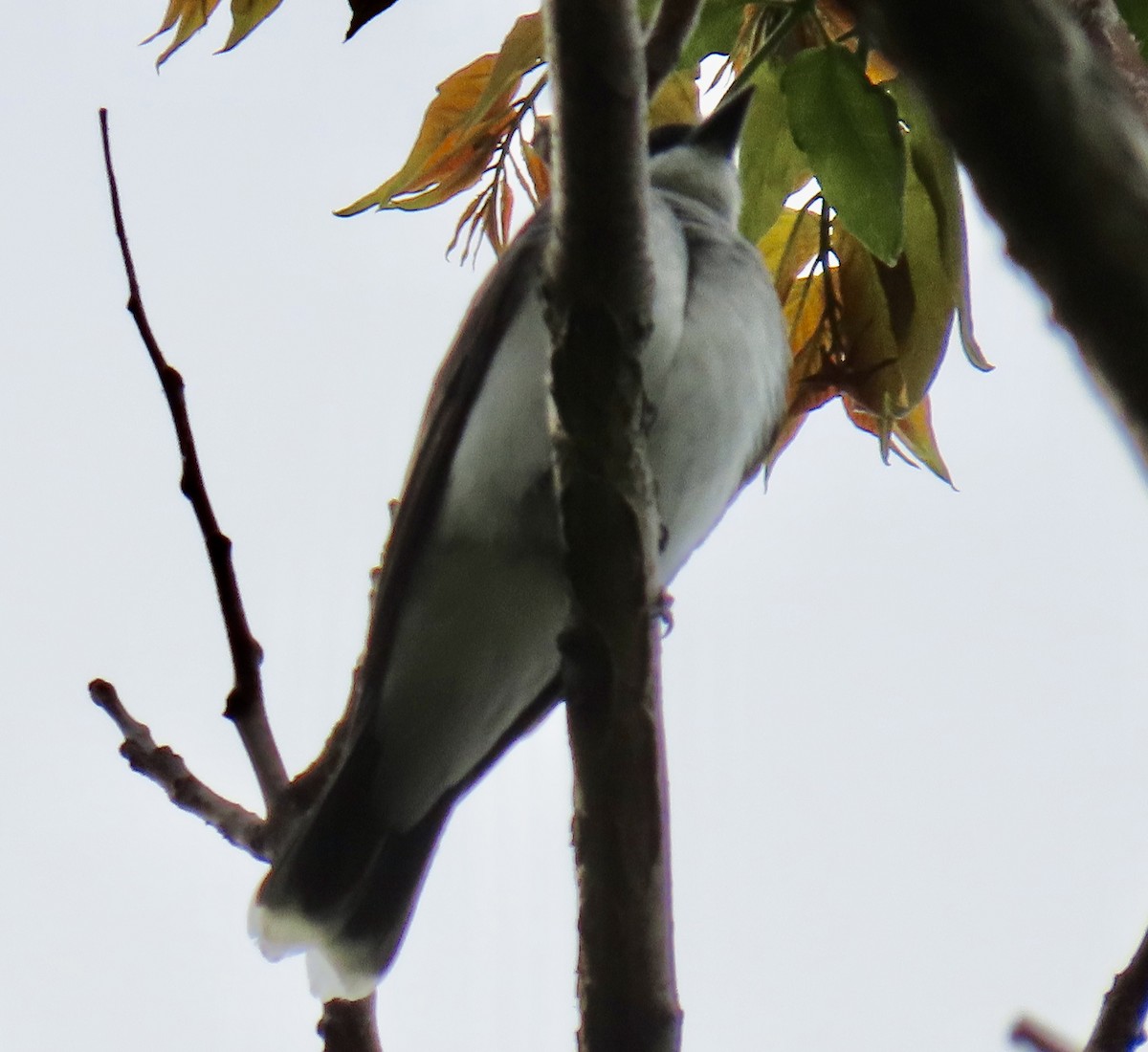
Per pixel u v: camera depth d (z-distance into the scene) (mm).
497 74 6023
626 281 4285
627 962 4672
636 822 4660
